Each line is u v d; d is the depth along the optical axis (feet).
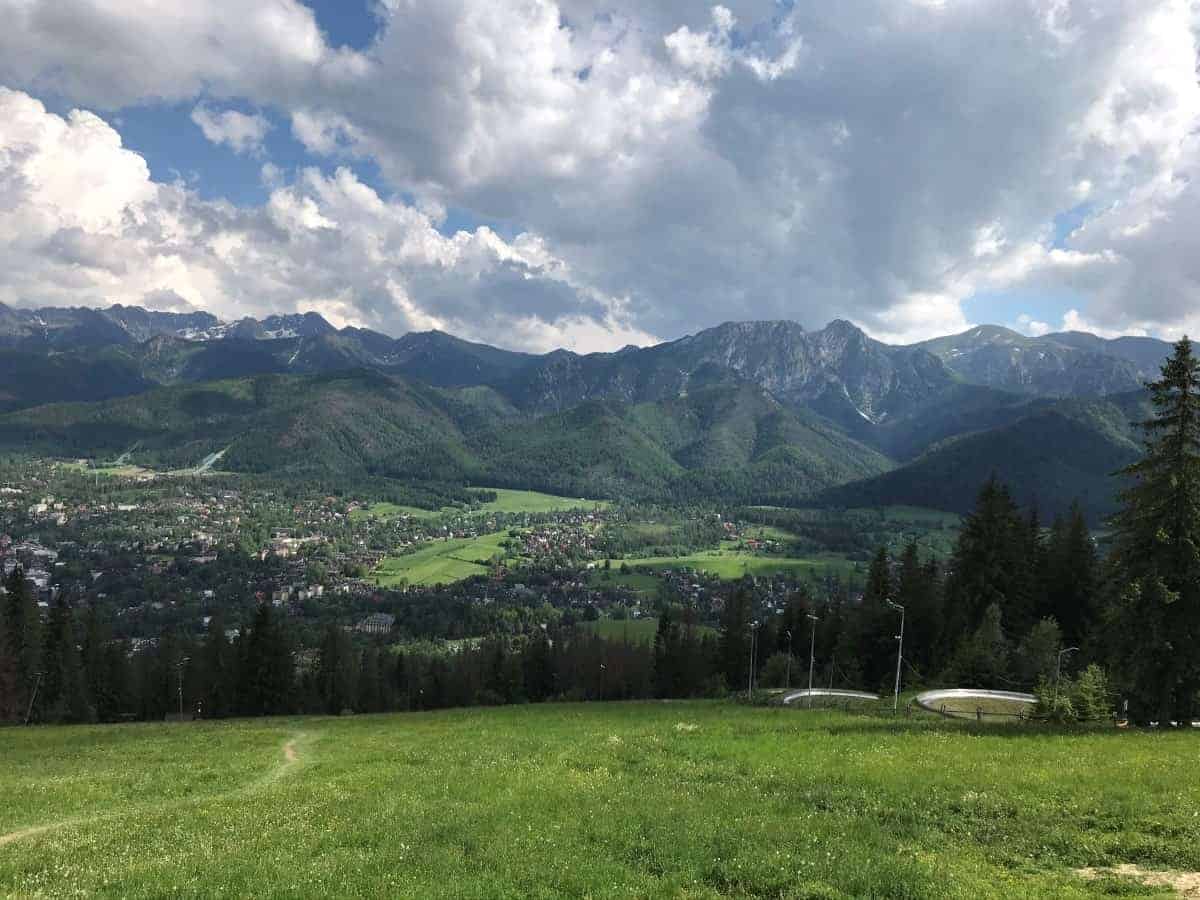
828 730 126.11
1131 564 154.20
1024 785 77.30
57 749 165.78
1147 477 152.97
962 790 75.41
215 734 187.62
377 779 97.04
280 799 86.28
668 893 49.98
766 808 70.38
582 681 440.86
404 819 69.92
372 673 418.92
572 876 52.01
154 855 62.95
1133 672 152.15
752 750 103.09
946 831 64.23
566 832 63.36
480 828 65.05
